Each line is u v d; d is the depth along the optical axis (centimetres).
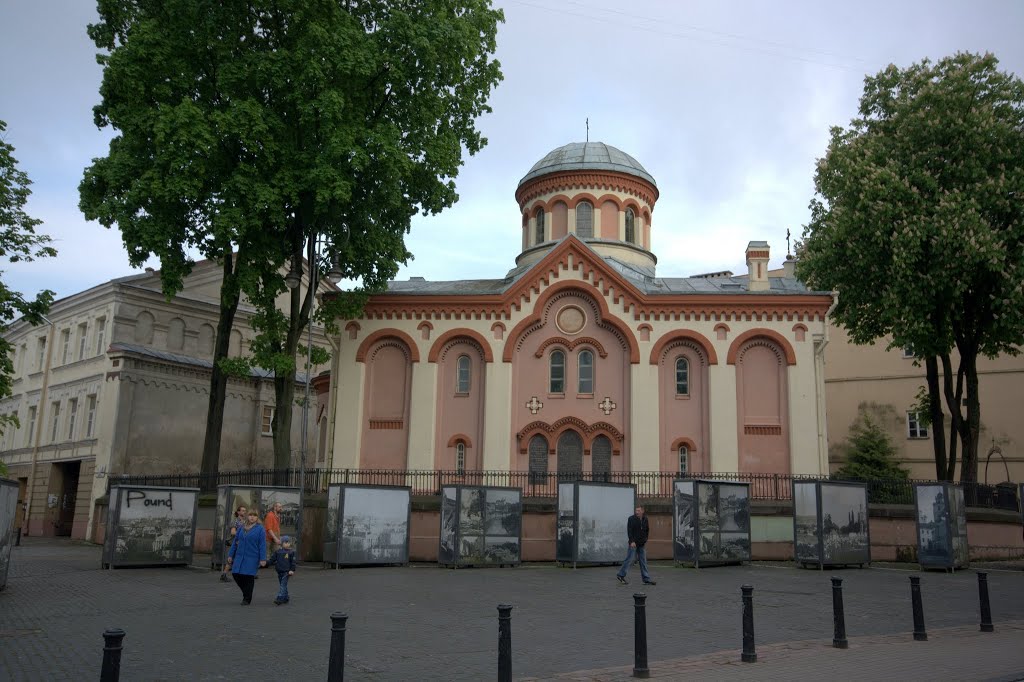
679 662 1131
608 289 3375
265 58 2680
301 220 2942
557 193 4097
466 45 2878
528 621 1446
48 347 4562
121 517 2380
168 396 4059
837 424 4797
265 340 2897
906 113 3191
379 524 2392
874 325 3459
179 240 2792
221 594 1798
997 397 4331
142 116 2662
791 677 1041
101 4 2848
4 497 1884
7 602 1691
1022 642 1292
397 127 2897
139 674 1038
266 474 2947
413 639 1272
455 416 3353
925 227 2938
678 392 3328
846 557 2334
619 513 2455
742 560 2398
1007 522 2634
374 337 3397
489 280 4075
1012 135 3028
